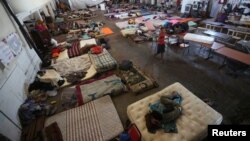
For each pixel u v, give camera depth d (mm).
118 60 5020
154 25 7398
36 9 6992
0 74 2838
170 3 10289
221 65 4258
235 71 3941
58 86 3945
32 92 3691
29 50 4520
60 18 10438
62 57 5492
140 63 4734
